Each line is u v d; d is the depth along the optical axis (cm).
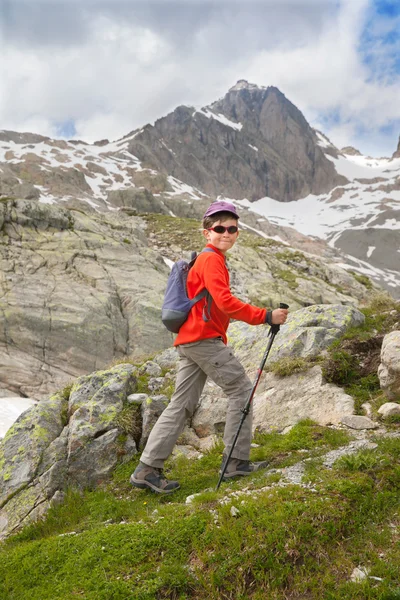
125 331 2658
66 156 17900
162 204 9975
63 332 2458
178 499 561
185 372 584
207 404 817
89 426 711
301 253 5319
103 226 3575
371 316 995
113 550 439
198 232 5362
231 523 435
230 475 564
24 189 9306
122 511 559
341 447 585
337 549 408
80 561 438
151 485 580
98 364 2486
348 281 4762
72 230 3198
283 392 786
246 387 568
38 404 796
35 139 19600
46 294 2580
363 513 442
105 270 2941
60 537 496
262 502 452
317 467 530
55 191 12475
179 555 422
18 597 423
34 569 449
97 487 669
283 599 379
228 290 545
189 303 560
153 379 894
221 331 567
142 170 17712
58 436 739
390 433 606
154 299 2817
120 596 388
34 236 2995
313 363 807
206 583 393
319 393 752
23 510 636
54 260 2864
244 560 402
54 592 411
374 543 409
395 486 472
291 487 476
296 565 400
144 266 3133
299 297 3781
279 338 906
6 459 711
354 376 773
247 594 387
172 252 4716
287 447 625
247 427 570
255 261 4528
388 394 688
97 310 2588
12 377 2269
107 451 696
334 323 895
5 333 2366
